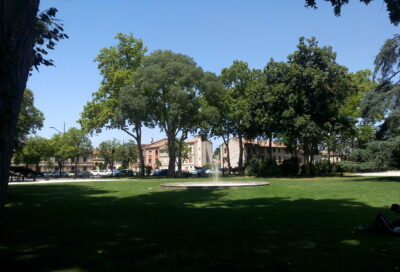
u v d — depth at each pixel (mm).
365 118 31484
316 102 39719
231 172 68500
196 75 46000
